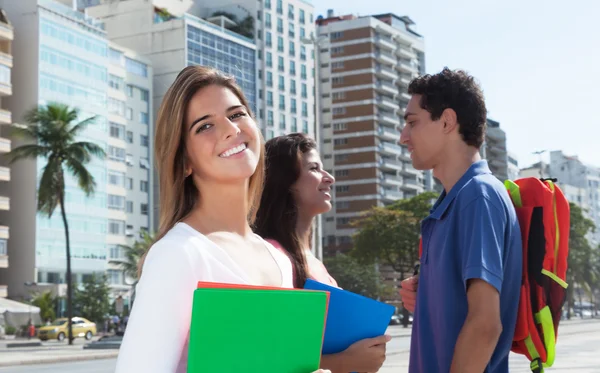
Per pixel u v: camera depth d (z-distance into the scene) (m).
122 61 75.94
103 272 69.88
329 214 110.25
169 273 2.14
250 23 94.50
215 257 2.27
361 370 2.80
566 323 73.00
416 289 3.46
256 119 2.67
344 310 2.79
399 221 71.88
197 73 2.48
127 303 70.69
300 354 2.12
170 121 2.46
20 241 64.69
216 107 2.46
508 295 3.01
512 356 19.09
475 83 3.23
